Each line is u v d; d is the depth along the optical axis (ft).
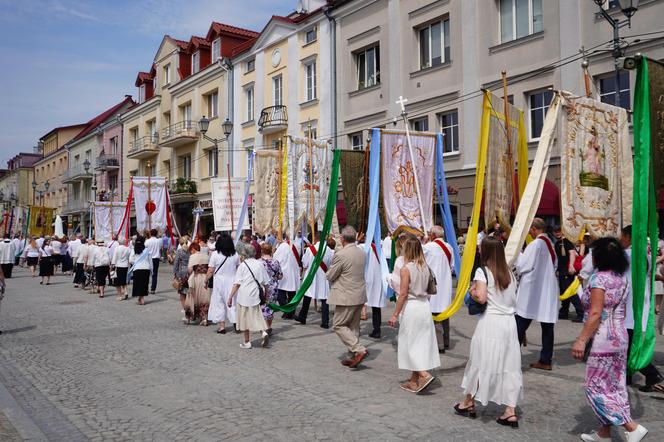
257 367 23.94
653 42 44.88
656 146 16.97
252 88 92.89
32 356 26.45
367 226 30.30
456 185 59.47
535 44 52.75
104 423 16.96
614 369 14.12
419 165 30.17
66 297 51.96
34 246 76.59
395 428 16.06
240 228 43.11
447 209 30.73
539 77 52.31
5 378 22.45
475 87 57.67
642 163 16.14
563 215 22.24
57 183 184.03
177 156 114.21
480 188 23.71
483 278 16.33
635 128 16.49
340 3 73.72
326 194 39.19
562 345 27.53
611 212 23.97
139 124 129.39
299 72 81.61
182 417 17.38
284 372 22.99
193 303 35.70
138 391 20.36
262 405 18.44
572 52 49.75
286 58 84.48
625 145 24.72
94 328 34.40
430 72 62.44
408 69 65.00
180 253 38.45
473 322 34.81
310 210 38.01
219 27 100.37
